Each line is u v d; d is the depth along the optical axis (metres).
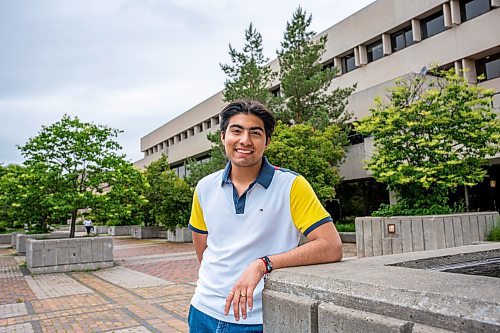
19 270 11.27
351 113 16.83
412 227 8.20
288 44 17.73
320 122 15.83
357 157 17.83
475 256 2.55
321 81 16.73
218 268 1.86
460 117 9.34
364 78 19.45
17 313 6.11
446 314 1.15
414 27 17.19
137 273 10.08
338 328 1.39
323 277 1.54
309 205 1.85
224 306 1.79
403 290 1.29
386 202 17.20
